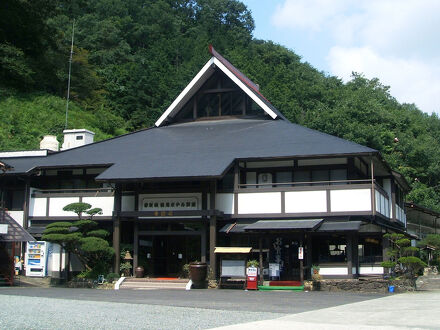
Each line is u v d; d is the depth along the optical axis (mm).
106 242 22297
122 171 23172
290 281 21672
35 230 26141
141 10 80500
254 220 23469
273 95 55156
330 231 21094
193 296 17094
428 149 55188
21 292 18297
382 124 53219
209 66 28625
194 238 25141
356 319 10648
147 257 25297
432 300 15633
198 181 24312
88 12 75750
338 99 59906
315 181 23953
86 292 18766
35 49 51906
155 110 57250
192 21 88250
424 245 31406
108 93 59719
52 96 51781
